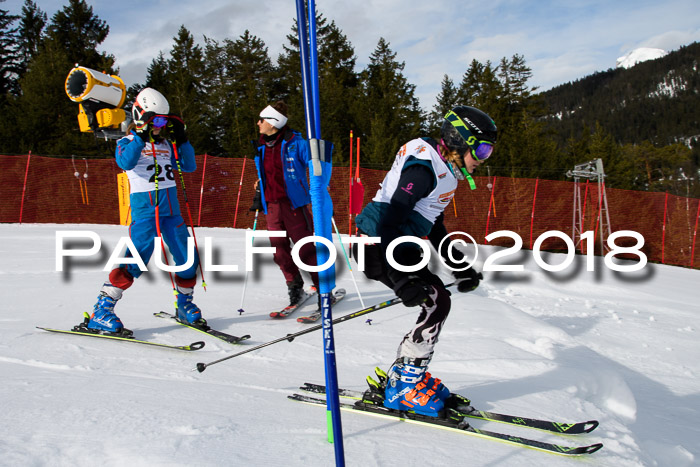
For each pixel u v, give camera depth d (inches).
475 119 76.1
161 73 1146.0
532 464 68.9
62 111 869.8
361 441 72.1
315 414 82.4
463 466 66.9
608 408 107.7
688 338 199.8
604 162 1211.2
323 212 63.2
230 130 1060.5
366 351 125.8
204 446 65.2
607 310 245.9
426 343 81.6
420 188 74.2
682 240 617.3
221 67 1546.5
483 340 137.3
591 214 630.5
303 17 61.2
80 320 143.0
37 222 554.9
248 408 82.2
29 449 62.4
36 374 96.0
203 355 117.2
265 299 181.9
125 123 151.0
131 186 132.7
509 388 102.9
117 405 78.7
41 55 919.7
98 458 61.8
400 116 1132.5
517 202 617.3
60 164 567.5
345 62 1482.5
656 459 85.8
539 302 251.4
